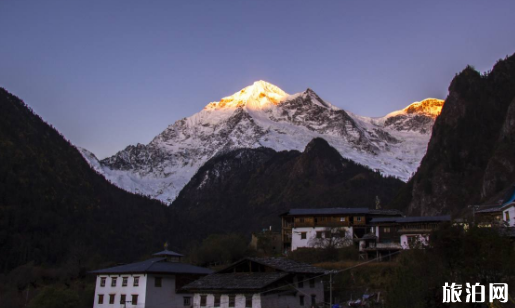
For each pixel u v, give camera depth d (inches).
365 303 2878.9
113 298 3548.2
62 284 4869.6
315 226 4923.7
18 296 4458.7
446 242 1991.9
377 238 4466.0
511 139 6958.7
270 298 2783.0
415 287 1911.9
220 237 5187.0
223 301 2817.4
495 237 1967.3
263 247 5334.6
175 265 3732.8
